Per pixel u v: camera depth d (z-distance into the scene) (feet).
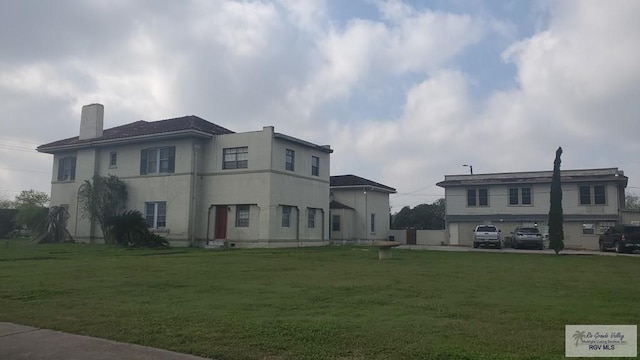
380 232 150.51
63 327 25.99
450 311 30.01
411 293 37.50
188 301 33.58
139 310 30.17
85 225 117.08
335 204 141.28
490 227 126.72
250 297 35.32
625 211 130.00
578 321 26.99
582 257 85.87
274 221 103.09
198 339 23.25
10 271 51.47
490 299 34.86
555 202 98.78
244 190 104.37
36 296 35.53
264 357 20.52
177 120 119.24
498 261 71.82
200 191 108.99
